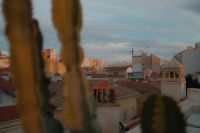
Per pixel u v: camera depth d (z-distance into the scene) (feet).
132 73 222.48
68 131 9.67
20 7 8.00
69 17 8.85
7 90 65.36
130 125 44.70
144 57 278.26
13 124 30.66
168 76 75.97
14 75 8.07
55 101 38.50
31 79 8.05
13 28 7.97
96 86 37.91
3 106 40.32
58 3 8.87
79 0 9.12
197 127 36.70
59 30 8.94
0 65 125.18
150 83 136.05
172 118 8.24
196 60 210.79
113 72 245.65
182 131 8.29
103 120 37.14
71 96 8.88
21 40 7.98
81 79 9.07
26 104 8.04
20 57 7.97
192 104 51.70
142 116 8.50
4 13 8.05
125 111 90.84
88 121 8.95
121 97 87.30
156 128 8.23
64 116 8.95
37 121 8.13
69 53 8.93
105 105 37.17
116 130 37.47
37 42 9.71
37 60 8.40
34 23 8.43
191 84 112.98
